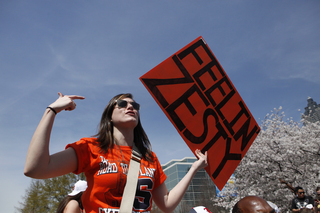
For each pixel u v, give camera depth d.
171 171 63.97
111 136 1.49
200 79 2.63
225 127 2.63
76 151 1.31
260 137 12.50
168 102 2.35
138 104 1.65
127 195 1.27
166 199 1.65
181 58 2.58
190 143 2.33
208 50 2.81
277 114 13.25
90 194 1.27
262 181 11.47
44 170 1.09
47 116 1.17
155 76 2.36
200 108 2.53
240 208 1.19
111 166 1.33
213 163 2.39
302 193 5.46
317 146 10.18
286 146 10.76
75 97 1.34
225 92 2.77
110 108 1.60
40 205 18.56
